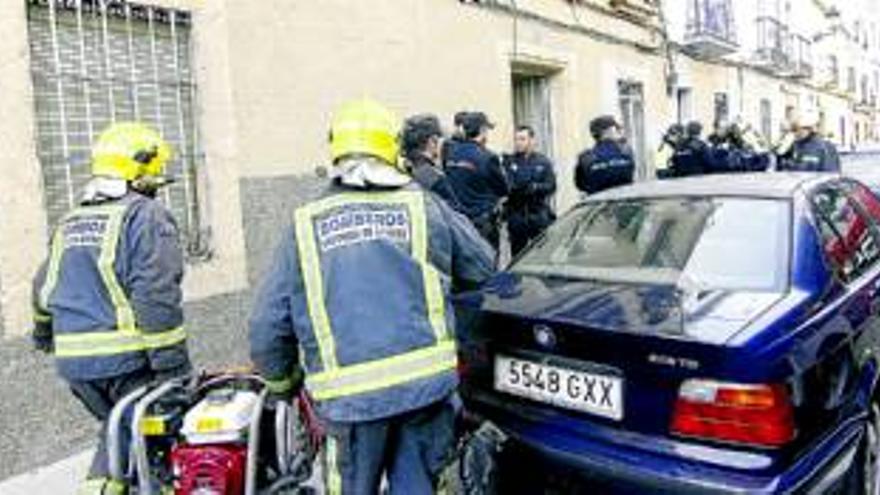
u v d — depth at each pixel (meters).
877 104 43.28
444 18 8.88
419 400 2.76
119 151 3.45
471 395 3.64
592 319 3.32
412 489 2.91
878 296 3.99
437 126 5.83
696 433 3.04
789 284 3.51
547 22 10.88
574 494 3.30
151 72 5.77
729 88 19.11
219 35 6.15
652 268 3.83
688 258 3.80
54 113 5.13
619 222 4.23
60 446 4.92
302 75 7.01
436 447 2.94
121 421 3.20
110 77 5.48
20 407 4.71
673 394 3.09
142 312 3.27
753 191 4.09
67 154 5.21
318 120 7.17
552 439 3.33
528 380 3.46
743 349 2.98
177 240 3.40
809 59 26.91
